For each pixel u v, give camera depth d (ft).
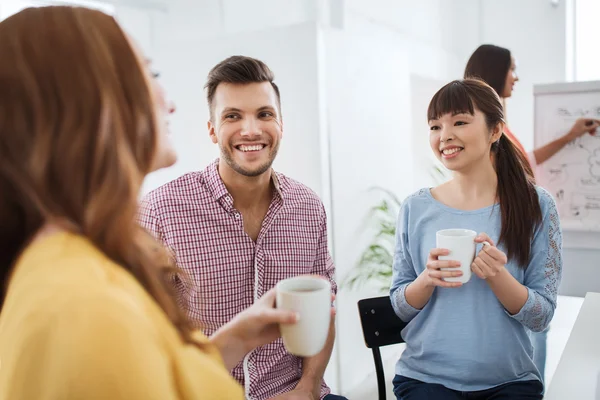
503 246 4.76
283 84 8.19
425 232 5.12
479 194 5.00
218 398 1.84
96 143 1.71
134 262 1.86
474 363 4.66
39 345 1.42
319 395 5.06
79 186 1.71
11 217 1.82
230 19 9.71
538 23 13.96
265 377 4.82
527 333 4.94
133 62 1.85
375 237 9.93
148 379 1.47
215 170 4.98
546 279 4.75
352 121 9.04
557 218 4.91
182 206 4.87
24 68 1.65
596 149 9.48
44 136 1.65
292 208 5.24
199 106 8.55
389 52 10.48
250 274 4.99
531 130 14.35
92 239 1.75
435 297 4.91
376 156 9.96
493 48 7.98
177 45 8.64
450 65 14.84
